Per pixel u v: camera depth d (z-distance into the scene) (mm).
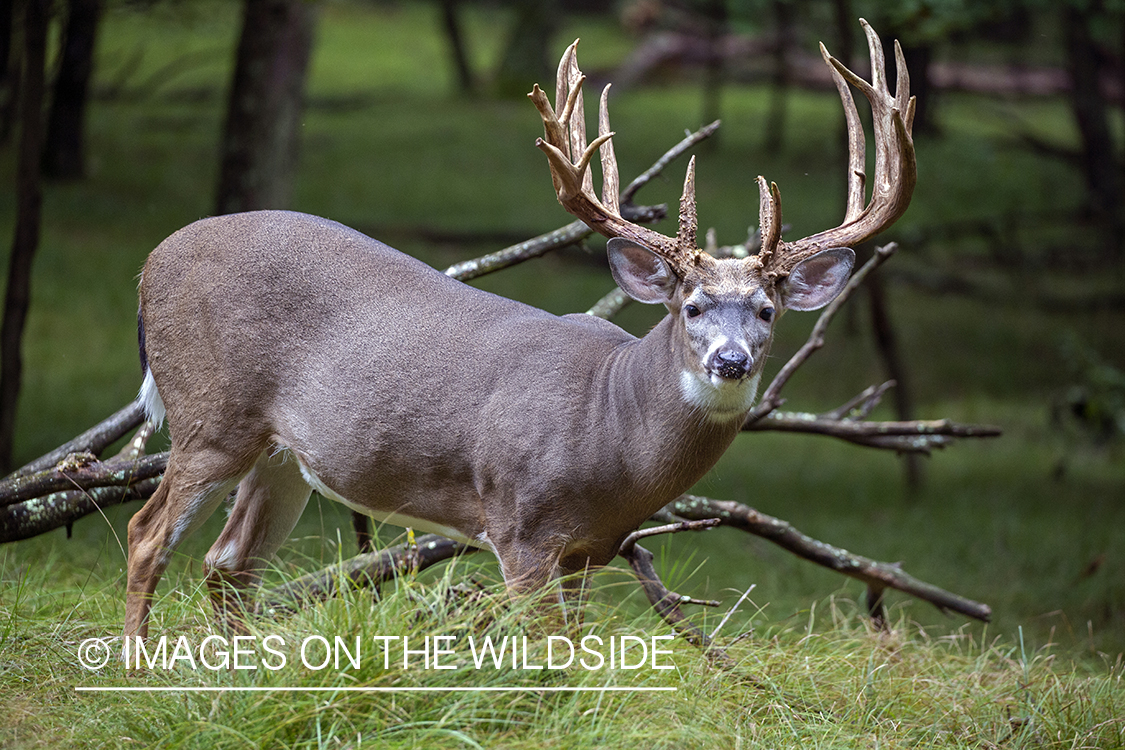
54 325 23844
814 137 49031
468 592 8141
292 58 21266
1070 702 9188
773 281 8086
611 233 8352
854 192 8766
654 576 9523
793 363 11227
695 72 58531
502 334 8406
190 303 8758
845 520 18047
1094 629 13422
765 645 9477
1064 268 37375
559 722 7176
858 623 12617
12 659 8164
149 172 37500
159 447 15047
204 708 7324
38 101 14086
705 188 39844
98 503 10102
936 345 29688
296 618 7965
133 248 29719
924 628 13125
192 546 11898
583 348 8352
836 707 8828
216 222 8961
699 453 8039
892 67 20703
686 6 62062
